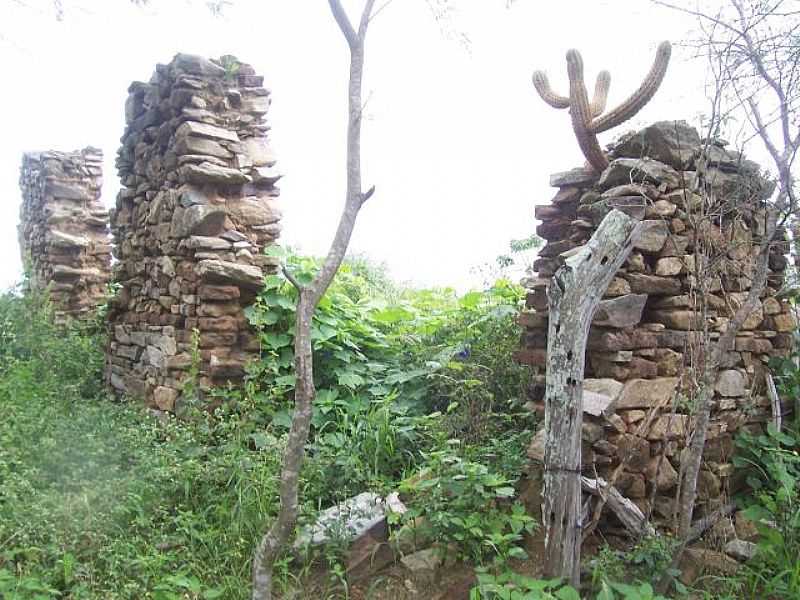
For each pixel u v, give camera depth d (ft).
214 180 19.48
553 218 16.10
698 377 13.87
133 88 23.13
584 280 10.84
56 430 16.46
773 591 11.96
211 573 12.51
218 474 14.98
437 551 12.64
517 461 14.32
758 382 16.08
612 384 13.14
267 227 20.52
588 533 11.83
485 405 17.26
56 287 30.86
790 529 12.95
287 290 19.98
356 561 12.90
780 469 13.82
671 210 13.84
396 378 19.36
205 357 18.49
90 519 12.96
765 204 15.33
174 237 19.92
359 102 10.88
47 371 22.30
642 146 14.38
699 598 11.98
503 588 10.46
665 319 14.16
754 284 12.32
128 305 23.68
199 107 19.95
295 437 10.47
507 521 12.62
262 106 21.18
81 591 11.45
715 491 14.37
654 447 13.53
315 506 14.76
